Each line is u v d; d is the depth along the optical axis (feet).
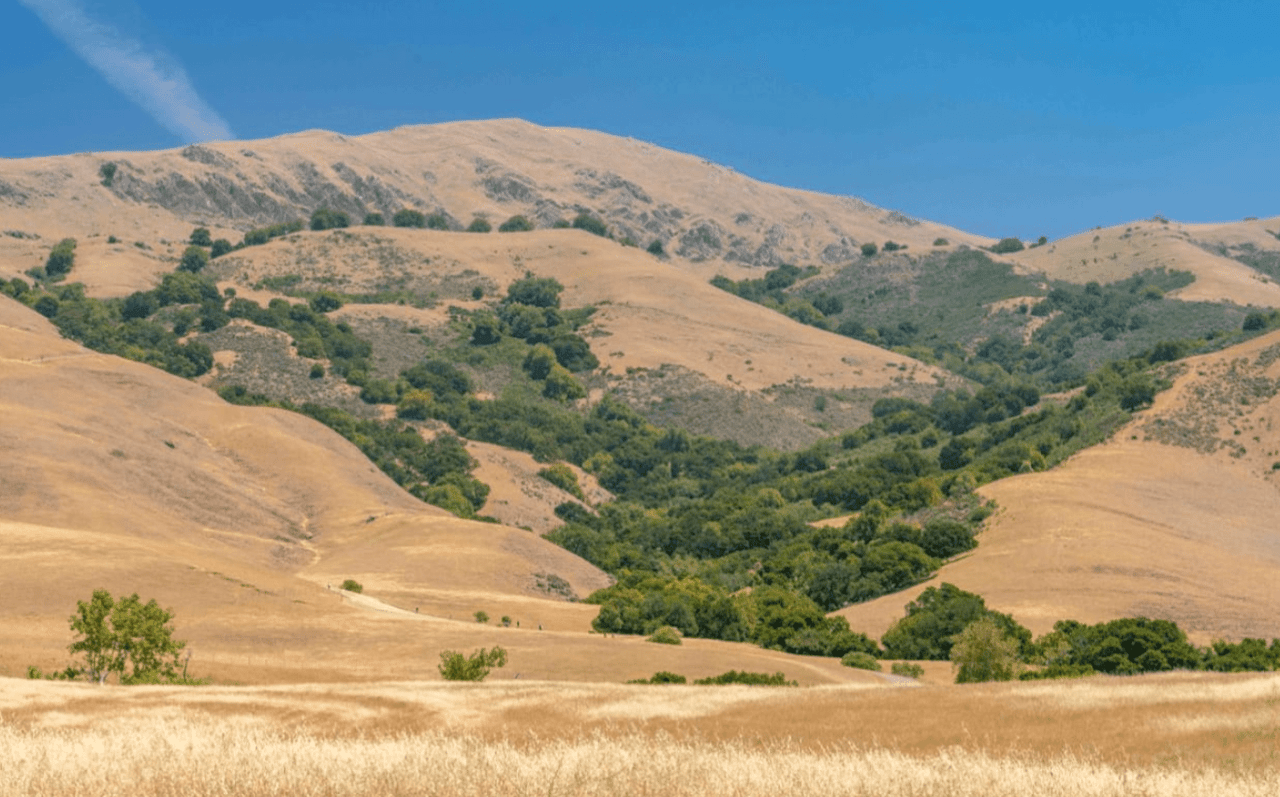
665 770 71.41
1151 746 93.56
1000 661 259.80
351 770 70.03
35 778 69.00
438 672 252.83
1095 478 510.58
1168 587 405.80
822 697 128.98
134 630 192.24
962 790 70.54
